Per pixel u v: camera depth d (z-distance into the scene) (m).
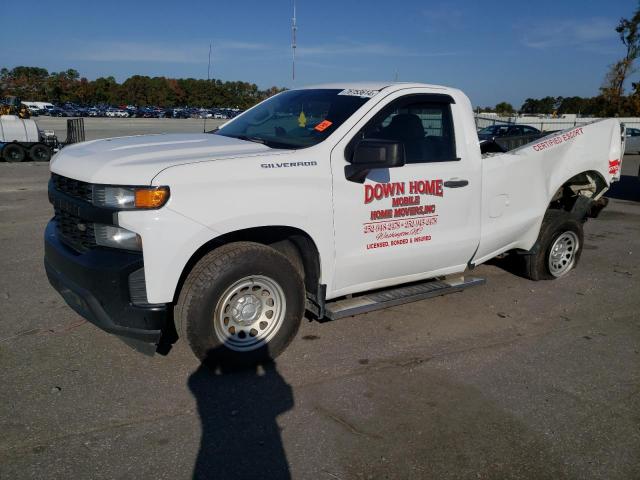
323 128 4.32
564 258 6.47
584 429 3.53
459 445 3.31
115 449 3.16
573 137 6.09
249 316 3.98
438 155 4.78
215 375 4.00
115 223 3.49
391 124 4.52
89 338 4.52
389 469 3.08
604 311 5.59
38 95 97.38
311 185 3.99
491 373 4.21
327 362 4.27
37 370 3.99
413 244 4.64
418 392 3.89
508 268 6.85
